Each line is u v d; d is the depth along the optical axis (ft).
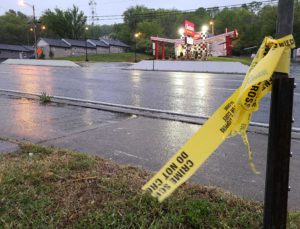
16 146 14.24
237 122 6.40
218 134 6.55
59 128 19.60
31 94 34.17
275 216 6.49
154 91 36.19
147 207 8.66
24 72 65.87
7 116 22.95
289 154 6.32
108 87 39.93
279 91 6.05
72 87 40.11
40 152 13.55
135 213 8.39
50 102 29.25
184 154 6.73
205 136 6.63
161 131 18.95
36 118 22.39
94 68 86.48
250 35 210.18
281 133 6.18
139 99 30.96
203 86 40.78
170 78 53.01
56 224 8.03
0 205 8.80
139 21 281.33
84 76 55.52
